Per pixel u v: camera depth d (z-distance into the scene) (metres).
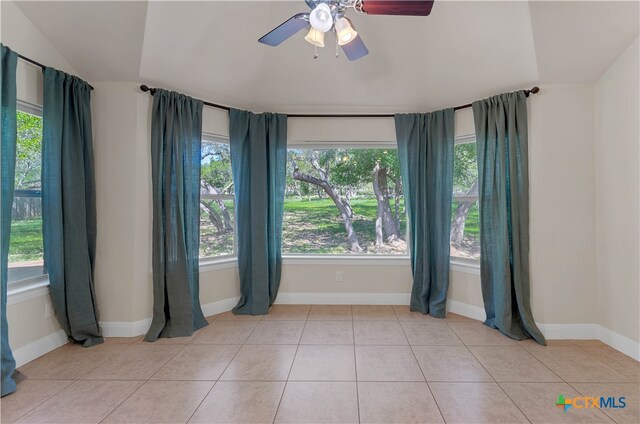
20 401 1.86
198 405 1.83
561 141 2.69
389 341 2.66
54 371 2.18
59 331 2.53
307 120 3.54
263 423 1.69
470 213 3.32
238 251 3.39
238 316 3.26
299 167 3.72
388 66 3.07
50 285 2.41
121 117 2.72
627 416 1.74
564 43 2.46
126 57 2.59
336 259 3.60
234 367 2.25
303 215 3.75
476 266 3.16
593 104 2.67
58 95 2.39
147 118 2.81
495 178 2.86
